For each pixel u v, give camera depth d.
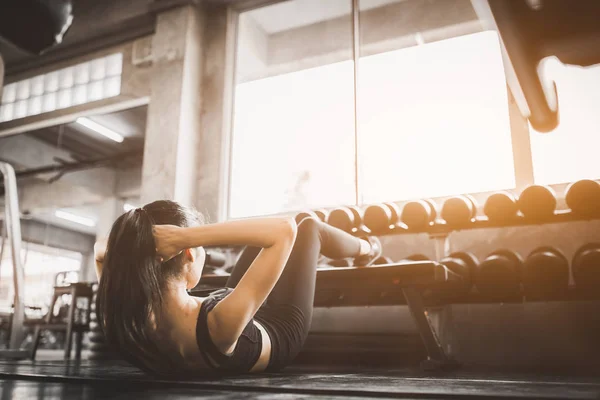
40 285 8.34
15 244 3.94
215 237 1.20
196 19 4.69
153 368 1.32
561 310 2.98
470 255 2.85
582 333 2.91
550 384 1.32
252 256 1.78
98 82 5.21
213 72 4.64
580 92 3.57
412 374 1.84
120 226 1.21
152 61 4.69
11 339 3.76
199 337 1.25
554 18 0.70
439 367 2.12
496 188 3.54
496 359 3.05
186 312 1.25
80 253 8.23
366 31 5.00
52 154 7.65
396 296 2.90
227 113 4.52
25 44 1.89
